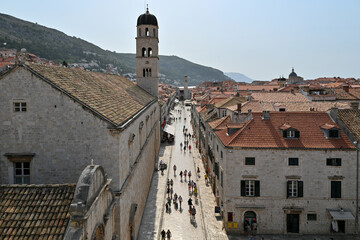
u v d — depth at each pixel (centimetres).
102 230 1875
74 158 2564
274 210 3809
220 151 4412
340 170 3741
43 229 1555
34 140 2567
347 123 4016
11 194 1778
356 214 3762
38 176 2592
